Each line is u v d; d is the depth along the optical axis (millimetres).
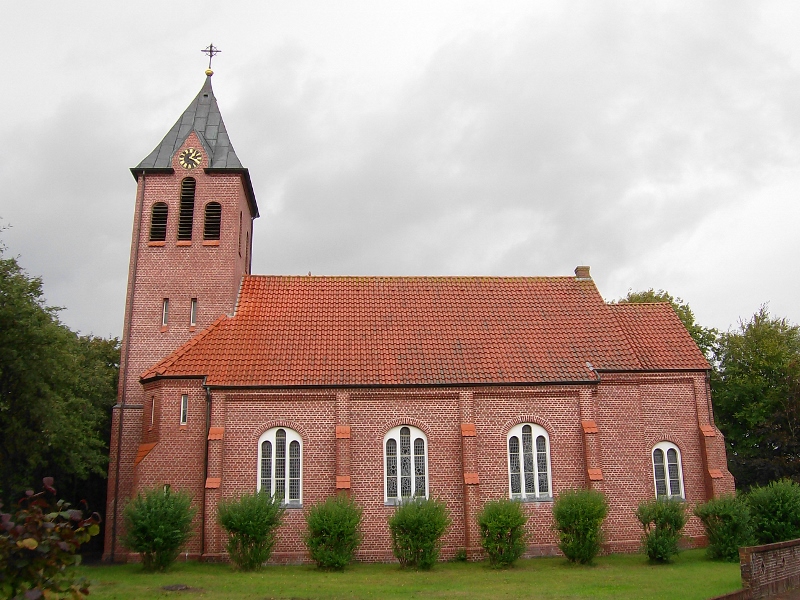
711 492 35906
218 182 40062
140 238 39188
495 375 34875
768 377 55562
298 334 36688
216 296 38531
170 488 31094
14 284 31141
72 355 35844
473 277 42500
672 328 40375
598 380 35156
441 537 32688
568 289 42250
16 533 9336
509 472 33938
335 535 29312
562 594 22609
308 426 33438
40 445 35406
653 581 25172
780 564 24031
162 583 25266
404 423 33906
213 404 33188
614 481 35031
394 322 38125
